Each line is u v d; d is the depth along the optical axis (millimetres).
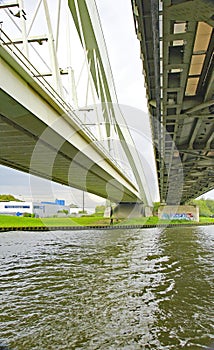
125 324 7012
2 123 11117
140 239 25891
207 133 18344
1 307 8141
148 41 9547
